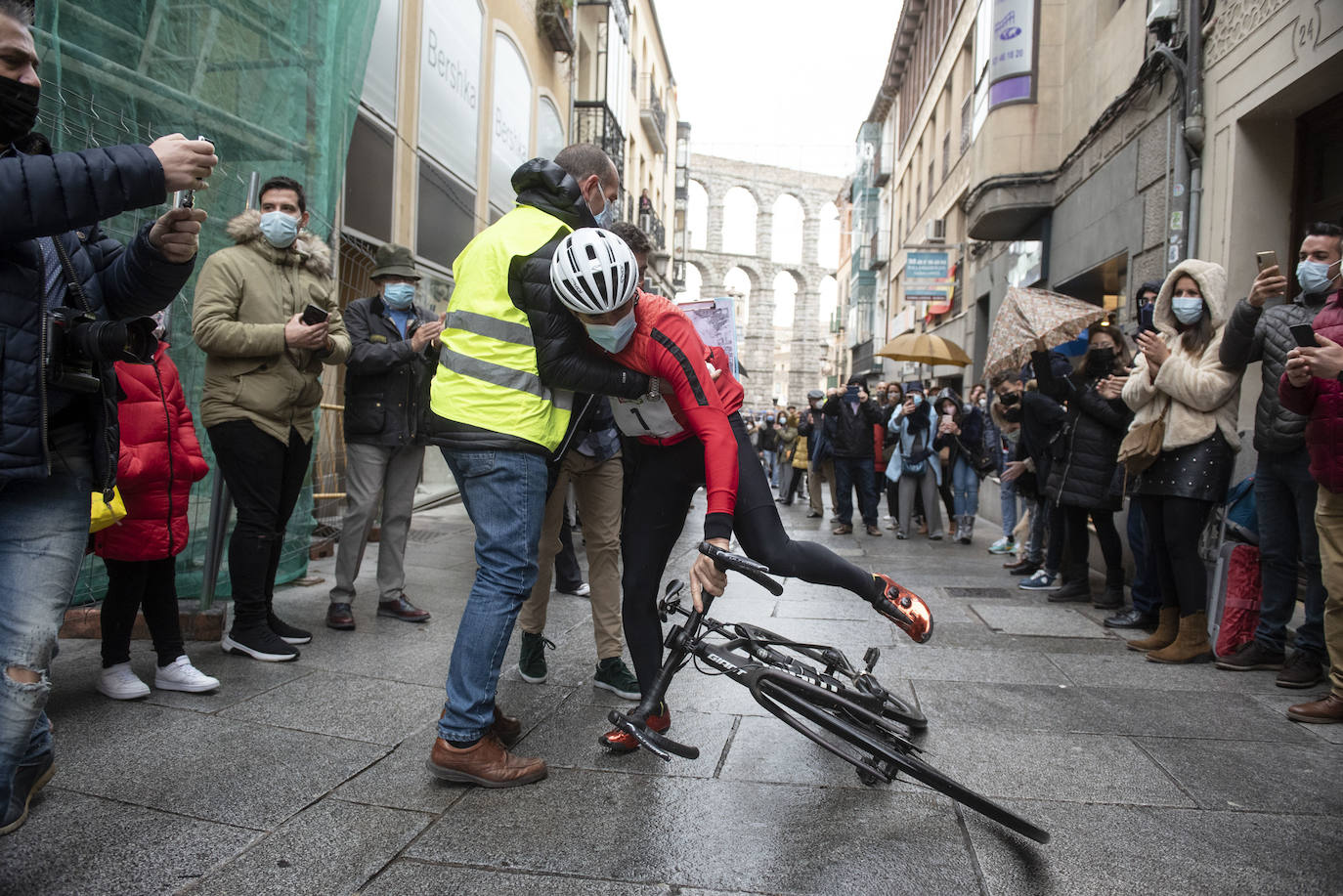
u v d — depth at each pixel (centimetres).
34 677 177
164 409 304
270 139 488
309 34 508
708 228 4903
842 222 4716
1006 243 1384
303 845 210
